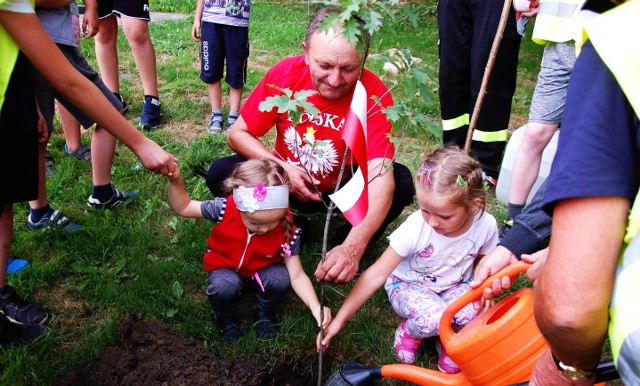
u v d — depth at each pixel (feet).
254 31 26.17
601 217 3.10
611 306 3.28
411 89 5.66
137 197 11.31
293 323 8.30
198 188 11.81
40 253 9.59
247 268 7.93
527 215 7.41
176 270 9.39
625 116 3.08
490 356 6.15
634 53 2.99
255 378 7.42
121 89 17.04
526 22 11.34
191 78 18.60
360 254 7.42
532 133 10.17
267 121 8.86
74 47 9.12
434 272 8.01
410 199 9.23
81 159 12.71
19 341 7.77
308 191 8.48
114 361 7.18
